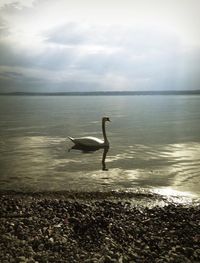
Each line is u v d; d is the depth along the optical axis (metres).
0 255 8.65
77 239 9.66
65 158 21.33
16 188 14.88
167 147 25.39
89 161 20.39
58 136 31.92
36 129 37.56
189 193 14.17
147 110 72.94
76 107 86.50
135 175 16.98
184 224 10.62
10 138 30.44
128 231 10.16
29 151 23.77
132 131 35.53
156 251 8.99
